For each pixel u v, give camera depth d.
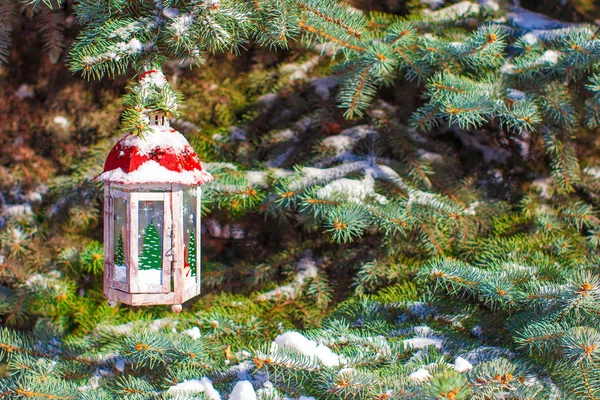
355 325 2.50
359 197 2.42
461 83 2.30
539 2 3.03
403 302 2.49
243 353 2.25
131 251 1.74
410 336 2.31
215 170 2.63
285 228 3.03
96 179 1.73
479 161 2.97
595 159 2.85
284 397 2.05
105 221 1.81
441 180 2.76
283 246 3.05
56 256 2.91
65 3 2.98
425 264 2.49
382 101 2.88
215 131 2.96
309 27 2.17
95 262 2.71
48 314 2.85
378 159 2.74
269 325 2.60
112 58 1.90
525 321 2.14
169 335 2.38
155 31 1.94
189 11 1.93
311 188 2.43
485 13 2.74
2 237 2.87
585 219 2.60
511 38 2.60
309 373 1.99
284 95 2.96
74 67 1.91
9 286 2.90
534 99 2.46
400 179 2.59
